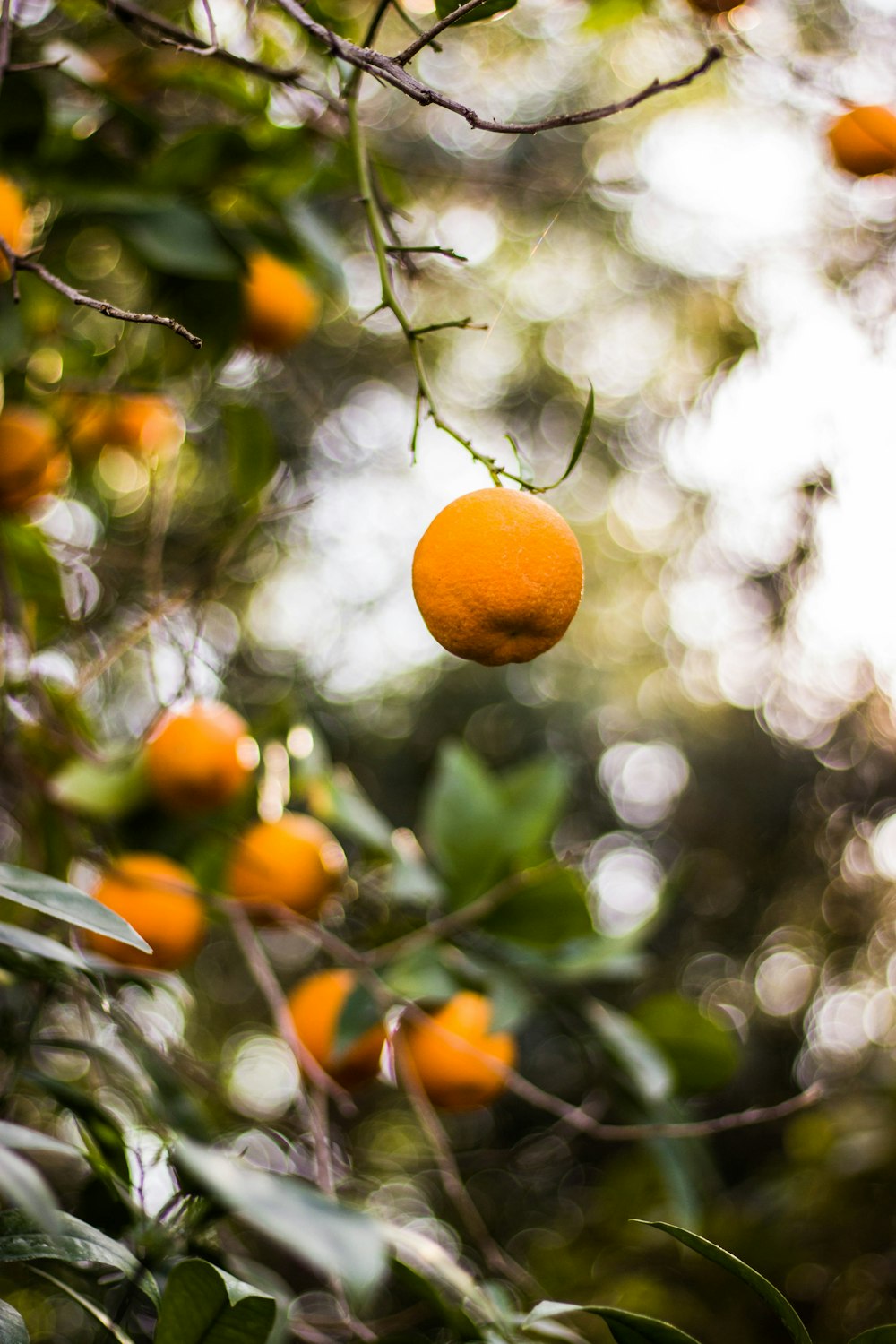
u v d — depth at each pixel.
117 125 1.86
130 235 1.82
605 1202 2.28
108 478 2.29
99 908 1.57
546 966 1.88
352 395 3.37
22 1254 1.57
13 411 1.87
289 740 1.92
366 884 1.93
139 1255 1.64
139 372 1.92
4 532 1.93
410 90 1.58
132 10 1.76
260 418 1.91
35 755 1.92
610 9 1.97
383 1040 1.81
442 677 3.95
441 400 3.61
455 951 1.86
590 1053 1.91
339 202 2.53
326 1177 1.70
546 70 2.78
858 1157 2.26
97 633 2.09
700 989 4.00
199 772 1.85
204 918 1.88
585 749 4.09
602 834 4.07
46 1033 2.03
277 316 1.90
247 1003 3.09
